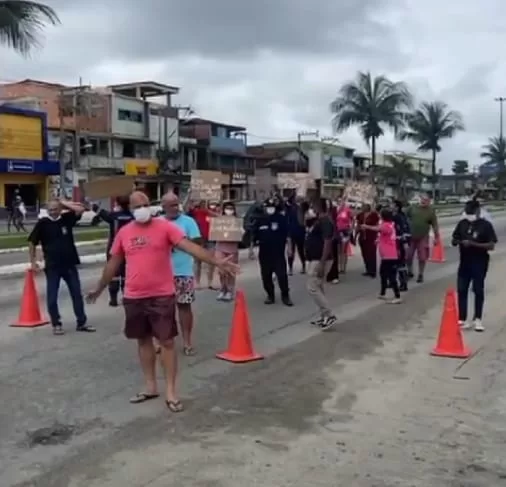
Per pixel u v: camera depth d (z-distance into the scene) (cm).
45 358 801
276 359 802
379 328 991
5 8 2433
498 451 520
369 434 553
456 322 832
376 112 6788
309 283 993
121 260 635
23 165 4988
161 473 472
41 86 6009
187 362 783
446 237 2889
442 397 655
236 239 1221
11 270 1686
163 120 6681
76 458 499
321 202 991
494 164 10681
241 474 471
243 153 7962
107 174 5984
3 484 455
